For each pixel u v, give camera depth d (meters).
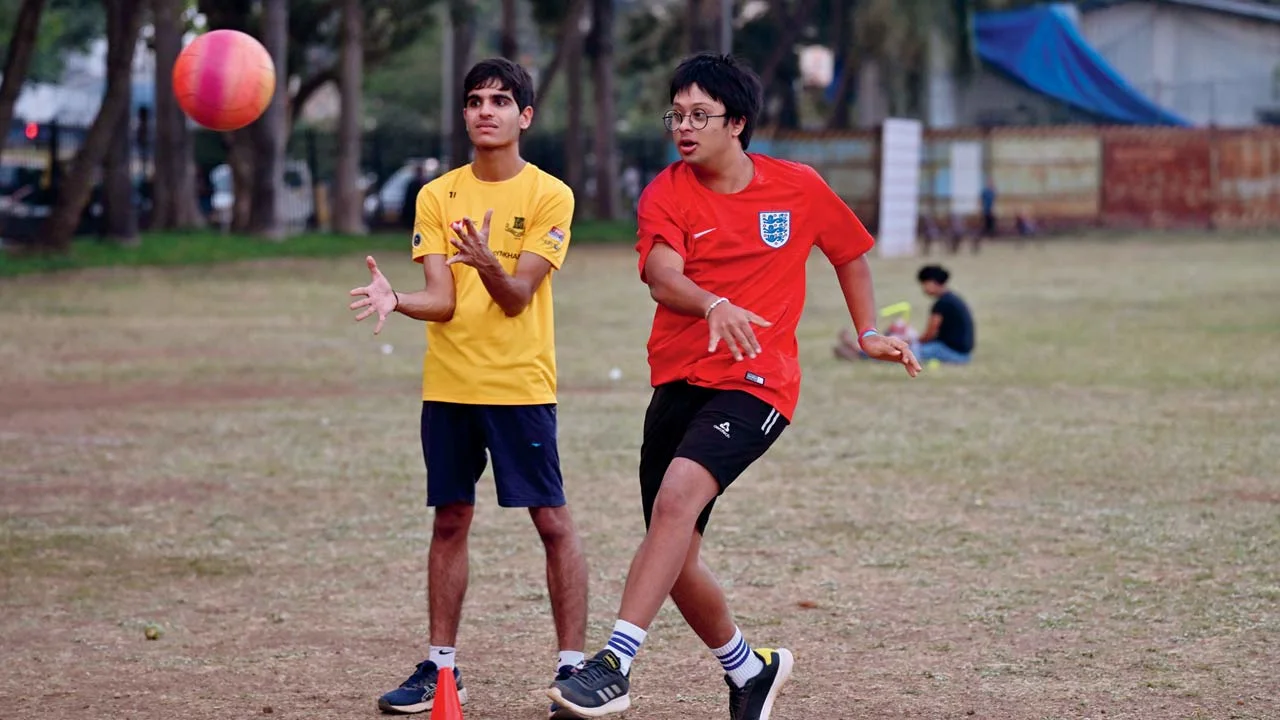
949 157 84.94
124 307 41.19
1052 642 11.45
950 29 82.06
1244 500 16.77
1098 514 16.12
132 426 22.30
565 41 76.12
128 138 60.03
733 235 8.73
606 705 8.13
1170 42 96.12
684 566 8.84
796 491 17.62
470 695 10.35
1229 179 85.44
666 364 8.96
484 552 14.67
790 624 12.05
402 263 60.78
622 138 112.81
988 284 51.16
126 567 14.14
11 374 27.95
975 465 19.14
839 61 93.75
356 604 12.86
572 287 50.88
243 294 45.72
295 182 91.62
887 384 27.06
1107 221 86.00
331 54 97.94
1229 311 40.62
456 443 10.12
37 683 10.60
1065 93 90.19
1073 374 28.22
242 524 15.96
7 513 16.41
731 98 8.60
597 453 20.05
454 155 80.50
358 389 26.48
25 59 49.78
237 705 10.09
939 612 12.37
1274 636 11.49
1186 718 9.60
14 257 52.72
